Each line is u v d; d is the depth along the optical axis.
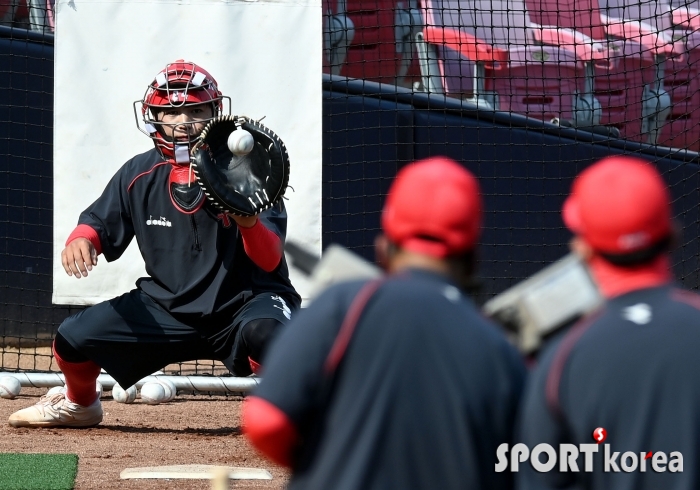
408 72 37.34
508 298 7.45
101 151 25.23
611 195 7.12
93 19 25.09
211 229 18.12
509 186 32.66
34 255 30.27
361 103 31.16
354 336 6.94
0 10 31.86
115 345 18.50
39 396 25.14
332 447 6.86
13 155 29.97
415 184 7.29
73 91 25.09
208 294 18.14
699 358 6.77
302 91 25.27
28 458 16.67
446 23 37.72
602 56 39.44
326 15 33.25
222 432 20.69
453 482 6.74
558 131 33.06
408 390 6.83
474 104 34.09
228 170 16.86
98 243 18.09
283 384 6.89
